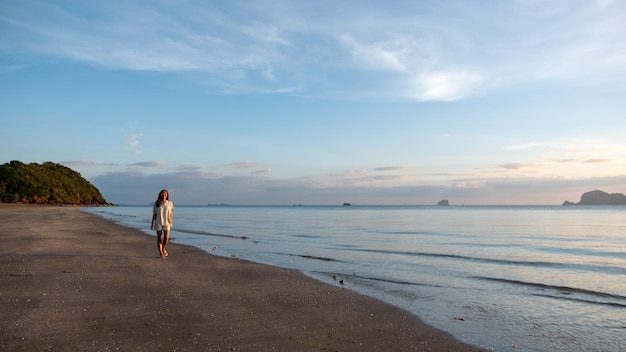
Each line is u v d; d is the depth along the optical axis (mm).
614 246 23797
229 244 22984
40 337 5809
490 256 18781
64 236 21016
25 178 118000
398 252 20094
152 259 14438
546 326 7750
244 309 8008
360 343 6340
